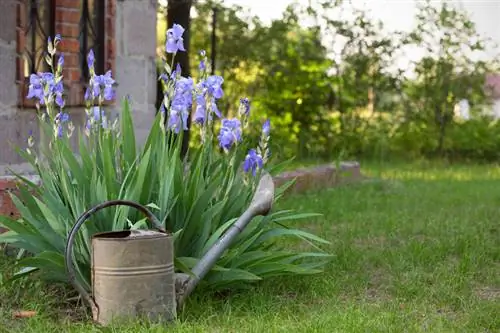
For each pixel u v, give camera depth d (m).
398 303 6.60
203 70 6.77
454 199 13.38
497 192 14.63
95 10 10.22
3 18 8.77
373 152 20.42
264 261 6.77
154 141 6.65
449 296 6.82
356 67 19.78
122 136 6.66
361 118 20.14
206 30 19.27
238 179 6.98
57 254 6.16
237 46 19.28
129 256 5.74
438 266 7.90
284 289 6.93
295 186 13.26
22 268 6.77
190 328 5.63
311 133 19.58
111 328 5.63
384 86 19.92
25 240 6.54
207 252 6.29
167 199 6.34
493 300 6.77
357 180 15.78
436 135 21.00
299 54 19.58
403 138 20.69
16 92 8.99
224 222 6.79
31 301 6.26
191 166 6.91
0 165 8.77
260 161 6.71
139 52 10.93
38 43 9.45
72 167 6.48
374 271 7.84
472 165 20.84
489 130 21.62
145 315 5.78
